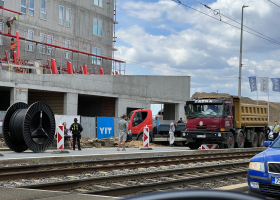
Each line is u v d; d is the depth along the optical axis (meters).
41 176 10.52
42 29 38.59
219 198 2.40
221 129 22.03
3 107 33.66
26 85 27.00
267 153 7.77
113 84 35.25
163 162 14.48
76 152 19.08
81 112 38.94
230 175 11.45
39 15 38.38
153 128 28.94
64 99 30.58
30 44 37.16
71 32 42.28
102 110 37.66
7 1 34.97
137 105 37.94
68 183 8.64
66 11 41.72
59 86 29.75
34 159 13.94
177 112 43.59
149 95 39.50
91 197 6.80
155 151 20.45
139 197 2.41
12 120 17.94
